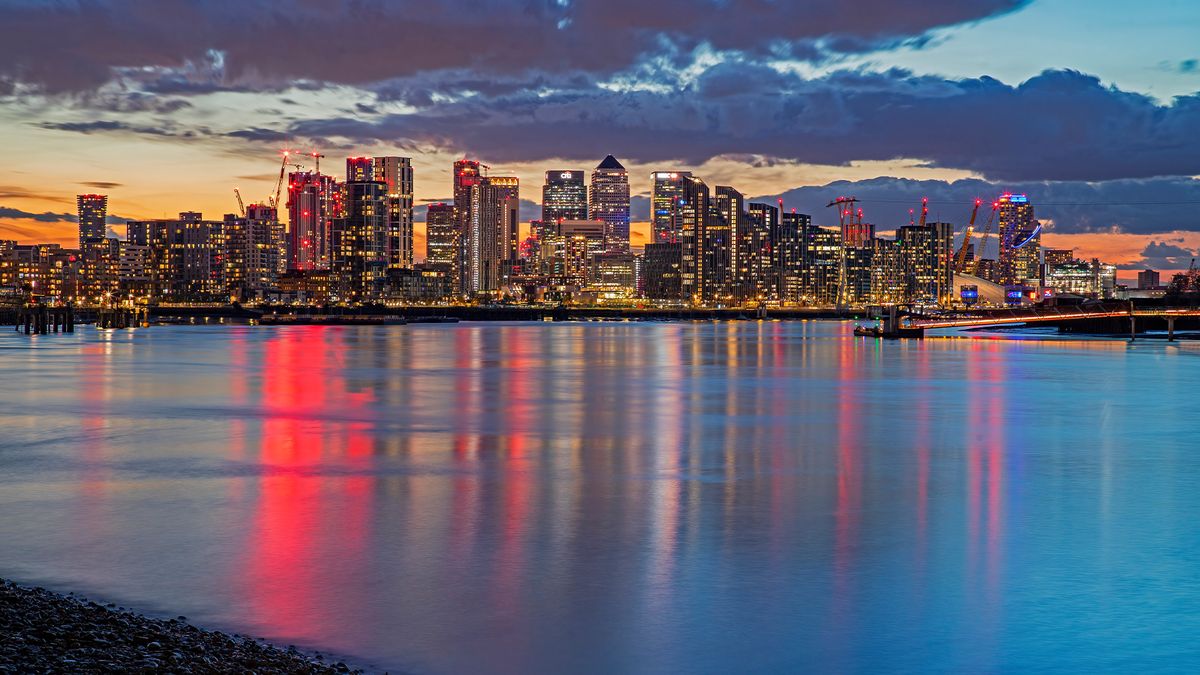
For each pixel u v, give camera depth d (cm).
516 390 11138
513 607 3130
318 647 2769
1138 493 5059
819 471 5709
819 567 3591
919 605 3169
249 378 12675
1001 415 8712
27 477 5391
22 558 3644
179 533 4044
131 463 5878
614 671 2647
